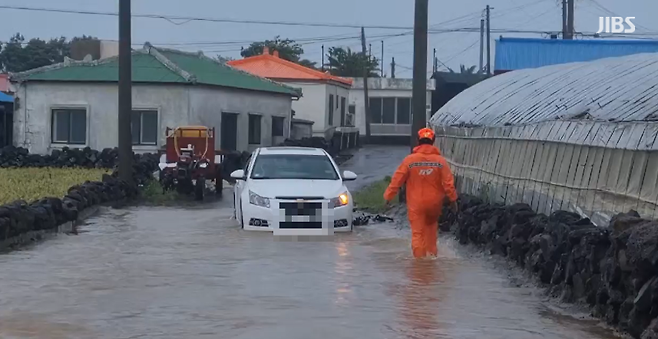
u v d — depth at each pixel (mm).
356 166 61375
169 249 22172
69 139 57469
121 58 38625
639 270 12812
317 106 79250
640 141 17969
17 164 54125
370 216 31031
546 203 23000
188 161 39375
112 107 57125
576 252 15531
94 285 17016
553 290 16406
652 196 17188
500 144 28047
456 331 13508
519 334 13398
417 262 20453
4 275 18141
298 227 24750
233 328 13430
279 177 26797
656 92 20781
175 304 15211
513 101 30641
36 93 57500
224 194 42625
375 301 15664
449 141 36156
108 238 24391
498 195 27516
